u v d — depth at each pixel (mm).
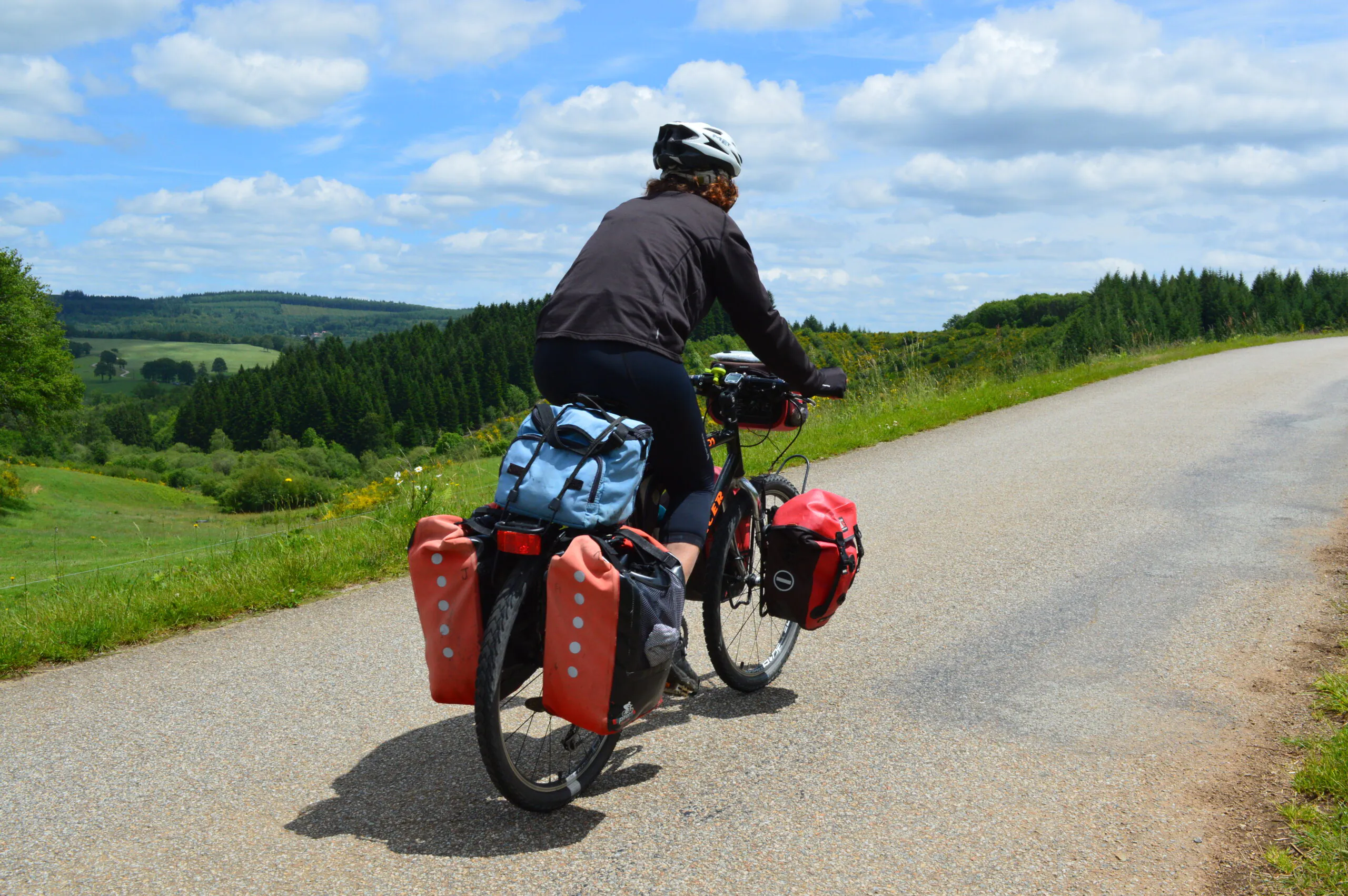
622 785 3031
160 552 7746
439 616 2678
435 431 180750
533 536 2613
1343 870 2367
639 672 2688
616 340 2824
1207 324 69812
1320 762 2973
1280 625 4445
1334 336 43938
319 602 5488
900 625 4664
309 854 2619
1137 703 3613
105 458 139875
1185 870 2469
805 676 4016
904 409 14578
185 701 3908
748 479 3799
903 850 2592
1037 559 5836
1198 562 5633
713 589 3543
